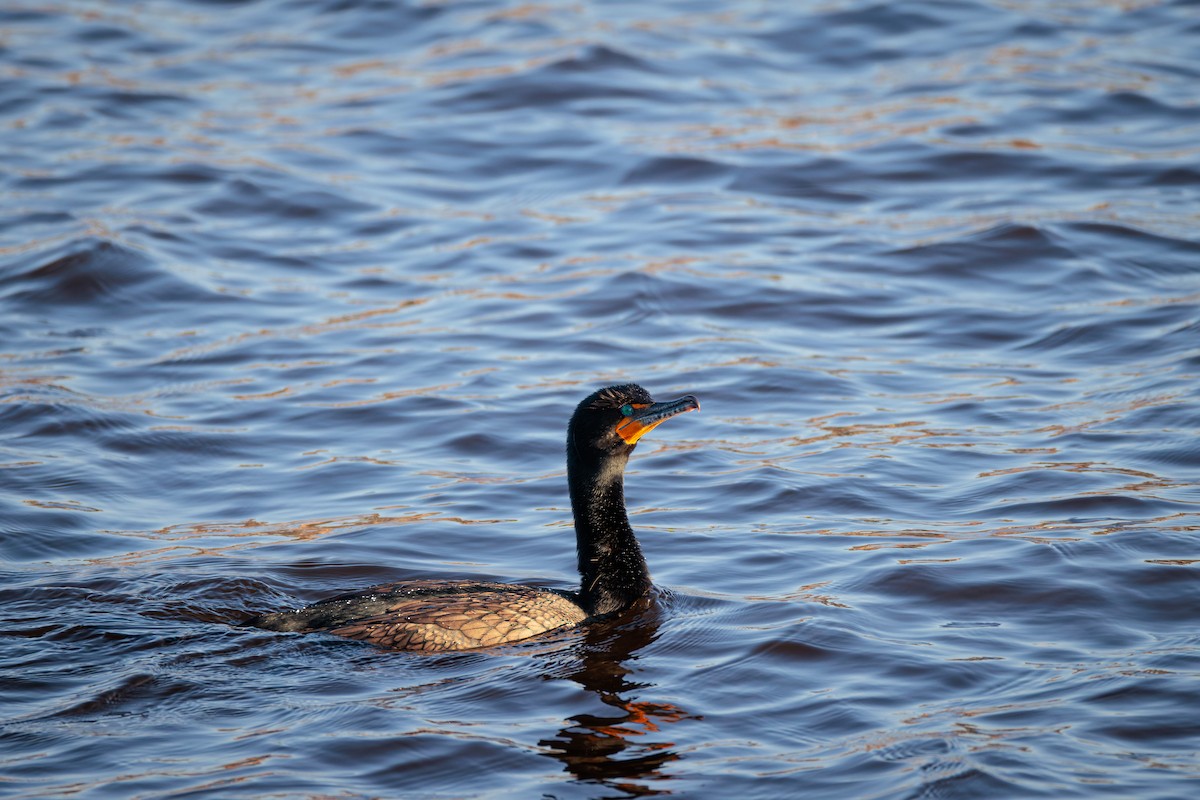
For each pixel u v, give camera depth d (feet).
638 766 29.86
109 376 56.08
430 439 50.88
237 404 53.78
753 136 81.41
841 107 85.10
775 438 50.29
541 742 30.91
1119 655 34.45
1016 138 79.25
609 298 63.05
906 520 43.37
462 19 99.66
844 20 97.71
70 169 76.95
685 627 36.96
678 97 86.69
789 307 62.13
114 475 47.93
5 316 61.21
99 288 63.57
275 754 30.14
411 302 63.46
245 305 63.05
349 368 56.95
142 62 93.66
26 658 34.37
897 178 75.72
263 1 105.09
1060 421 50.21
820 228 70.49
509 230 71.10
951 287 63.87
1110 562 39.42
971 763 29.35
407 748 30.50
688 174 77.20
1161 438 47.91
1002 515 43.14
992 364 56.13
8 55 93.81
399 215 72.95
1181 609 36.86
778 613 37.29
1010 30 95.14
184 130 82.94
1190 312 59.00
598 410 39.22
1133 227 67.51
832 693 32.91
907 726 31.19
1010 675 33.58
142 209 71.77
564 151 80.28
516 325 60.85
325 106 86.79
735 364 56.70
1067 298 61.93
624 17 99.55
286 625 36.22
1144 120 81.05
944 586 38.55
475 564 41.52
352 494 46.55
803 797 28.48
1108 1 99.91
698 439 50.62
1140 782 28.63
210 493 46.83
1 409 52.37
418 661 34.81
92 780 28.94
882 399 53.26
